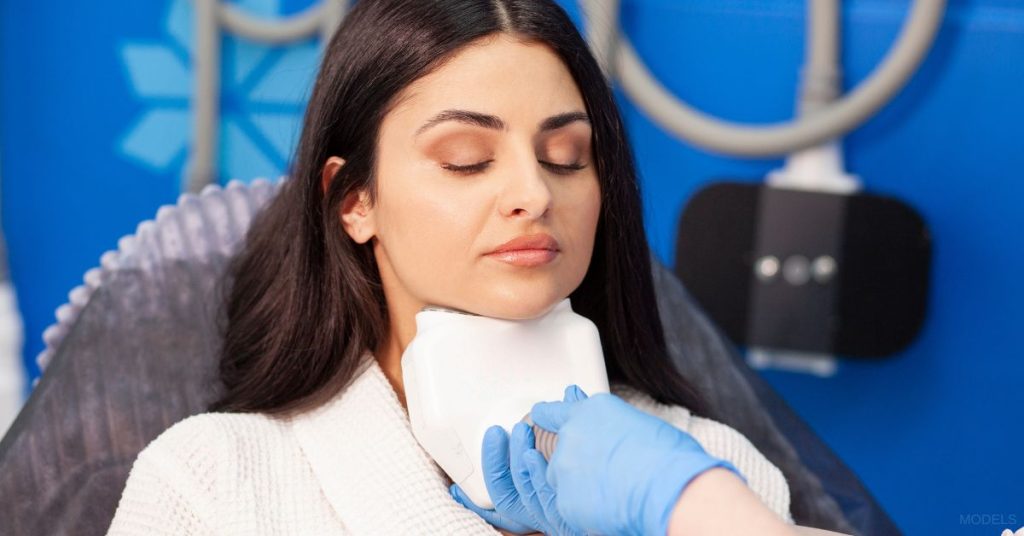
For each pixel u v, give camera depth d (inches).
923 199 57.6
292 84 60.2
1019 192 57.1
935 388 58.4
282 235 37.5
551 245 30.9
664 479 23.3
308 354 35.5
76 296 44.6
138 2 60.6
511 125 30.8
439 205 30.9
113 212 62.1
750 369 44.8
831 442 59.1
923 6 52.4
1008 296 57.7
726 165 58.9
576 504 24.8
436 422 30.6
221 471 33.2
